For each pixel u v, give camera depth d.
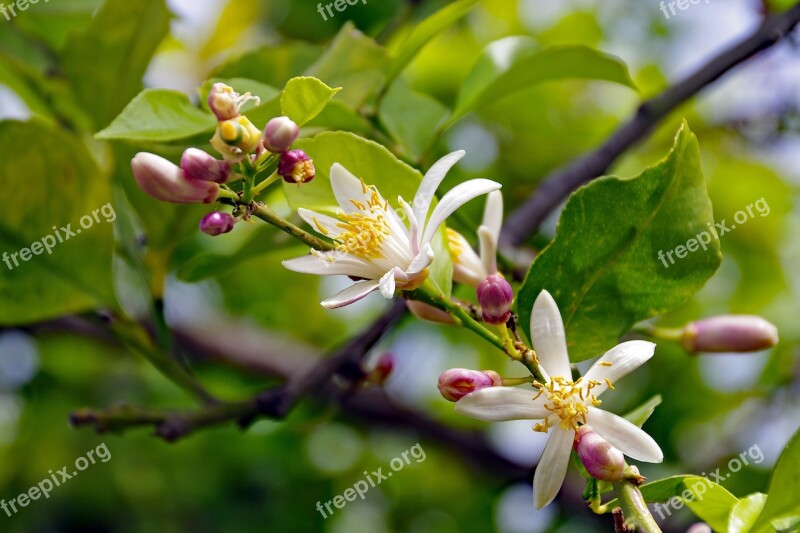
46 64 0.60
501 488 0.73
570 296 0.48
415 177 0.47
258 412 0.56
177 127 0.48
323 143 0.47
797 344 0.74
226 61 0.55
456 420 0.81
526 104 0.74
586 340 0.48
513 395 0.46
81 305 0.57
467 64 0.76
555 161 0.77
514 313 0.48
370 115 0.54
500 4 0.77
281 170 0.45
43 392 0.87
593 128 0.77
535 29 0.78
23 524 0.85
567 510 0.68
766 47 0.59
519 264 0.58
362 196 0.47
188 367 0.57
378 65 0.53
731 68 0.60
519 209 0.61
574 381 0.46
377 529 0.85
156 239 0.57
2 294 0.56
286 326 0.86
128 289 0.77
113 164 0.57
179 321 0.83
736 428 0.73
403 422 0.73
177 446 0.86
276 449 0.86
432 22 0.52
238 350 0.81
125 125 0.48
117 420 0.55
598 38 0.77
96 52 0.57
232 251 0.55
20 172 0.55
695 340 0.53
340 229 0.46
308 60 0.55
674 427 0.73
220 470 0.87
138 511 0.87
